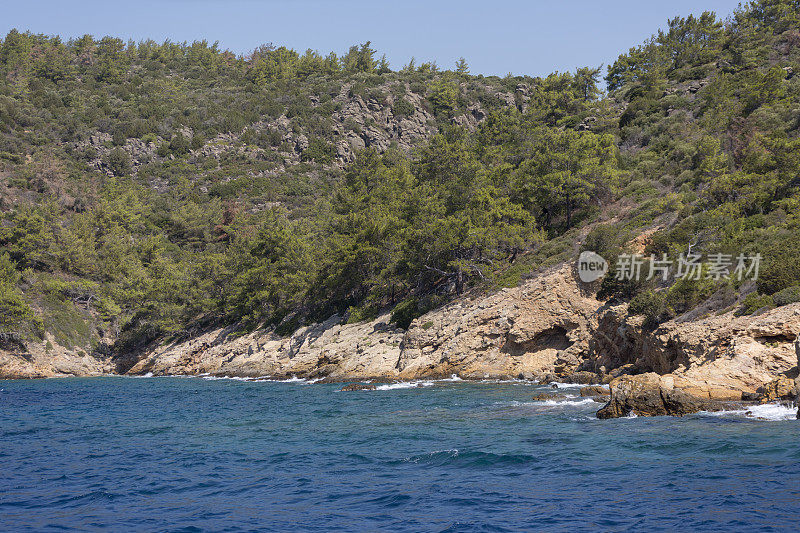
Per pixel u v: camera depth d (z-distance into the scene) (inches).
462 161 3287.4
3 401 1947.6
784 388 1111.0
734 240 1825.8
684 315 1589.6
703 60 4160.9
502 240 2583.7
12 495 714.2
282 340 3038.9
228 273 3722.9
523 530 542.3
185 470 833.5
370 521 586.2
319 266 3257.9
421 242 2615.7
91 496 705.0
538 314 2055.9
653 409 1083.3
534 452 845.8
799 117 2689.5
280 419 1316.4
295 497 679.1
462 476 742.5
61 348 3545.8
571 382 1745.8
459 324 2218.3
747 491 611.5
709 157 2598.4
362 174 3905.0
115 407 1701.5
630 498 615.8
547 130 3432.6
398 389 1844.2
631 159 3223.4
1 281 3523.6
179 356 3432.6
